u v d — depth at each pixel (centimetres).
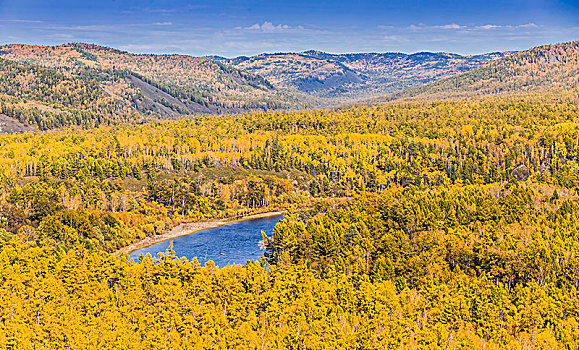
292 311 11106
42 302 11219
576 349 9775
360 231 15688
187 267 12750
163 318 10844
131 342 10112
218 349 10050
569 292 11531
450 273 12675
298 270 12612
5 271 12150
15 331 10206
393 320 10494
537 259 12588
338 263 13762
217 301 11531
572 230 15112
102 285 11919
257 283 12019
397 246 14050
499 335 10156
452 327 10512
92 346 10025
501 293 11319
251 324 10744
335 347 9912
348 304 11144
